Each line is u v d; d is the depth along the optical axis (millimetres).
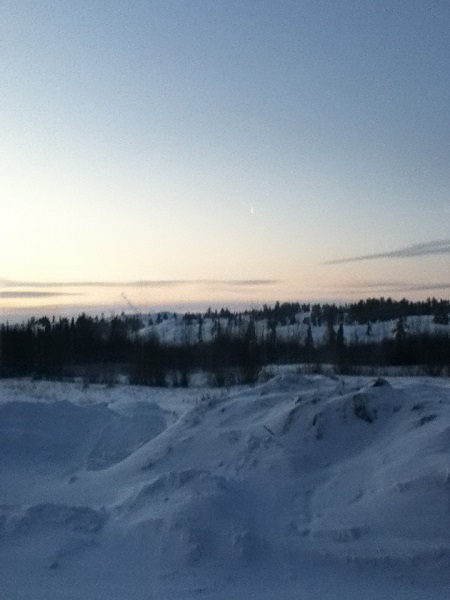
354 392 10914
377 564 6582
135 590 6113
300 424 10266
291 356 45438
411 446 8867
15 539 7324
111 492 9609
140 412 15422
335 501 8172
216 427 11227
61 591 6074
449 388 12320
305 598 5949
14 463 11773
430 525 7113
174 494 8250
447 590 6141
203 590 6109
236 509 7738
